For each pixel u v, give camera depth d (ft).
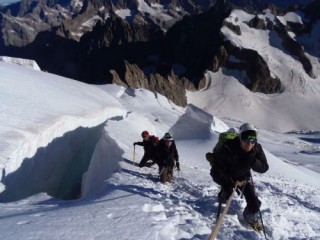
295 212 23.94
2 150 32.07
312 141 395.55
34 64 164.04
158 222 15.69
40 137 40.78
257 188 33.01
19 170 33.99
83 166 62.39
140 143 34.17
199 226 16.52
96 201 19.25
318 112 596.70
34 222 14.78
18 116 44.39
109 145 45.32
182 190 26.22
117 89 338.95
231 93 604.90
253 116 575.79
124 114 115.65
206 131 105.19
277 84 634.84
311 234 19.47
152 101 325.42
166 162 29.48
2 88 56.80
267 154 91.15
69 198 51.70
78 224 14.71
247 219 18.28
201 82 615.98
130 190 22.63
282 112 594.24
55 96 70.64
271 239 17.57
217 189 27.58
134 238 13.71
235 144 17.34
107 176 34.63
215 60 640.99
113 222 15.26
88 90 123.65
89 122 65.36
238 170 17.83
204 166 65.10
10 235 13.09
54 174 46.52
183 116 115.55
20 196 34.65
